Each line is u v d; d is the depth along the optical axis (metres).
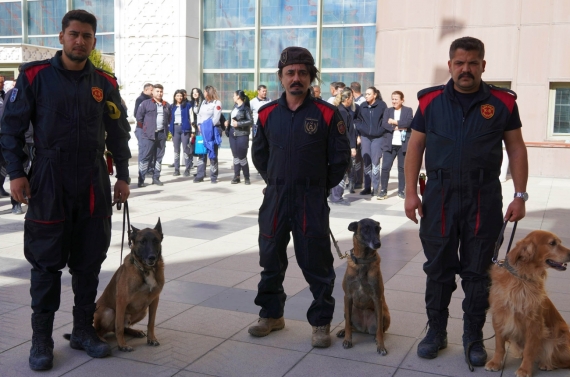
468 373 3.60
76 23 3.46
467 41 3.56
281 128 3.86
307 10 16.66
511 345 3.82
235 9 17.31
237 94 11.74
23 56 17.41
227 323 4.38
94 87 3.65
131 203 9.62
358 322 4.12
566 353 3.58
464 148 3.61
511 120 3.71
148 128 11.34
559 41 13.20
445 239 3.71
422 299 4.98
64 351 3.86
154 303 3.93
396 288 5.28
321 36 16.66
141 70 17.48
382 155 10.42
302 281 5.46
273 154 3.92
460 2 13.86
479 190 3.63
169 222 8.09
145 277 3.78
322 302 3.96
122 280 3.80
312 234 3.88
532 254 3.42
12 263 5.87
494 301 3.60
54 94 3.51
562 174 13.24
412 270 5.86
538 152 13.39
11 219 8.11
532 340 3.49
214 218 8.41
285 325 4.37
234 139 11.83
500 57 13.74
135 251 3.74
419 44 14.25
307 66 3.75
